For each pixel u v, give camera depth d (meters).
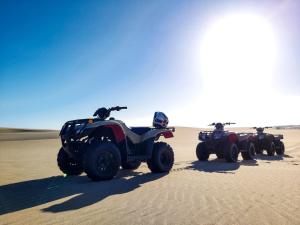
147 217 2.13
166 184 3.45
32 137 20.00
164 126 5.09
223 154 6.64
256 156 8.75
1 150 10.63
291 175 4.12
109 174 3.89
